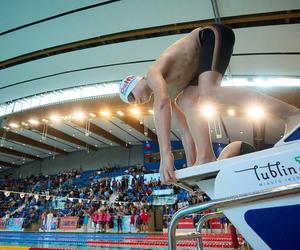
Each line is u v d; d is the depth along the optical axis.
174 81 1.42
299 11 6.83
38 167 26.23
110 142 22.27
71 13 7.80
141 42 8.63
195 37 1.50
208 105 1.34
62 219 16.16
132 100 1.51
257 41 7.91
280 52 8.21
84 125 17.00
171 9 7.29
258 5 6.81
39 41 8.98
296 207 0.72
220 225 12.01
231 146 1.25
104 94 11.54
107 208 16.14
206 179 1.02
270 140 16.27
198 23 7.65
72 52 9.35
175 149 19.48
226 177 0.84
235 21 7.38
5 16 8.08
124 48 8.97
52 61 9.89
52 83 11.39
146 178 19.44
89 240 10.06
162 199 16.33
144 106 11.41
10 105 13.66
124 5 7.35
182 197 15.96
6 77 11.10
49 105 12.52
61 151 24.36
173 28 7.94
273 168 0.78
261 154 0.82
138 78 1.51
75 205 18.42
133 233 13.90
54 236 12.18
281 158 0.78
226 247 6.21
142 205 15.75
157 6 7.25
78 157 24.80
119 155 23.27
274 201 0.75
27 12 7.88
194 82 1.54
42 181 24.19
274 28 7.38
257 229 0.77
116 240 9.86
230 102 1.23
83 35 8.55
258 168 0.80
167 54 1.40
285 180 0.75
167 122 1.14
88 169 23.91
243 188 0.81
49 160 25.95
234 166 0.84
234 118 13.02
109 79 10.80
